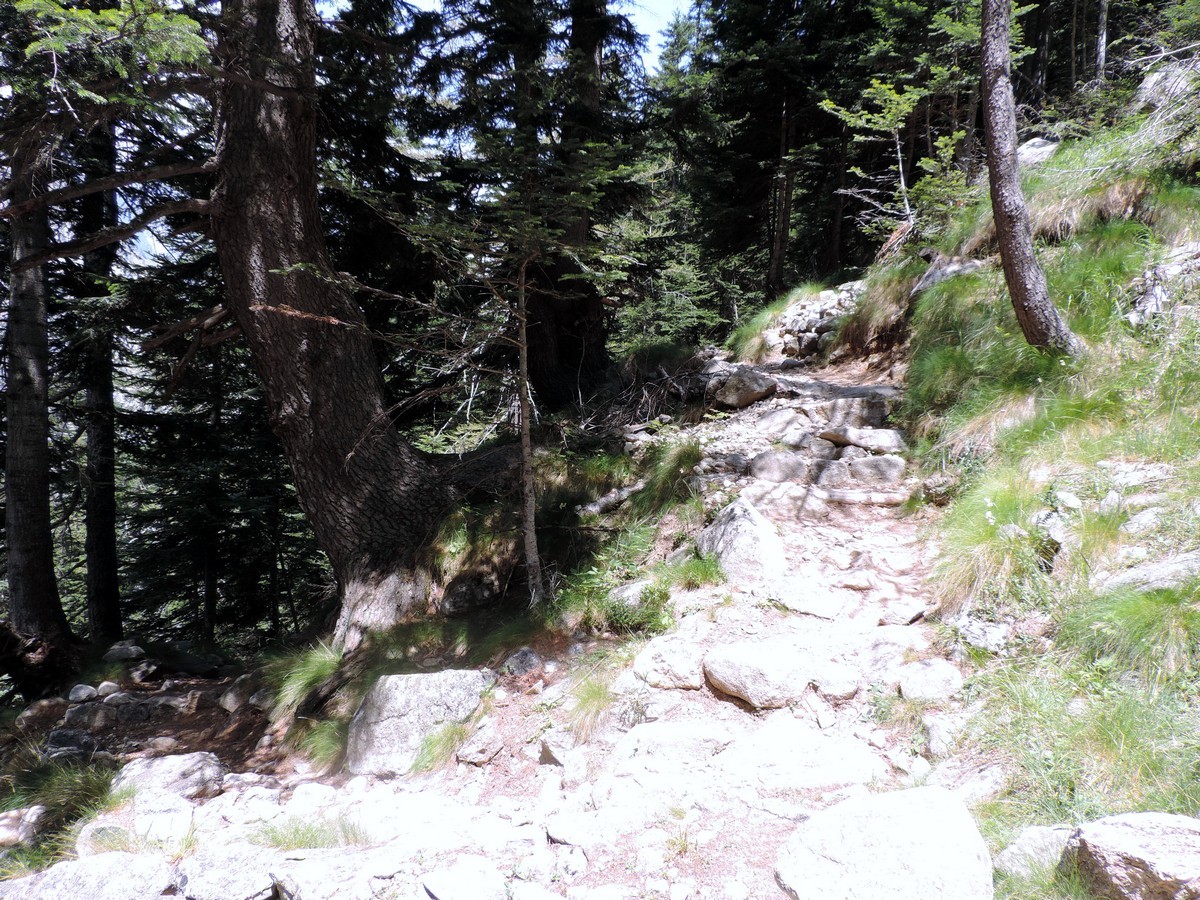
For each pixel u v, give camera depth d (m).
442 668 5.75
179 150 8.98
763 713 3.99
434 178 9.27
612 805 3.46
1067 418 5.24
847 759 3.43
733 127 14.65
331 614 7.86
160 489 13.69
